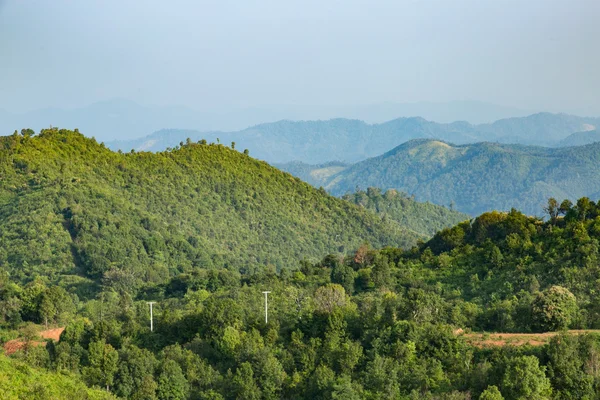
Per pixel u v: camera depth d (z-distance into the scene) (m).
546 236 103.88
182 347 77.81
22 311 96.06
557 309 72.75
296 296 96.75
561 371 57.88
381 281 105.75
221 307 81.56
